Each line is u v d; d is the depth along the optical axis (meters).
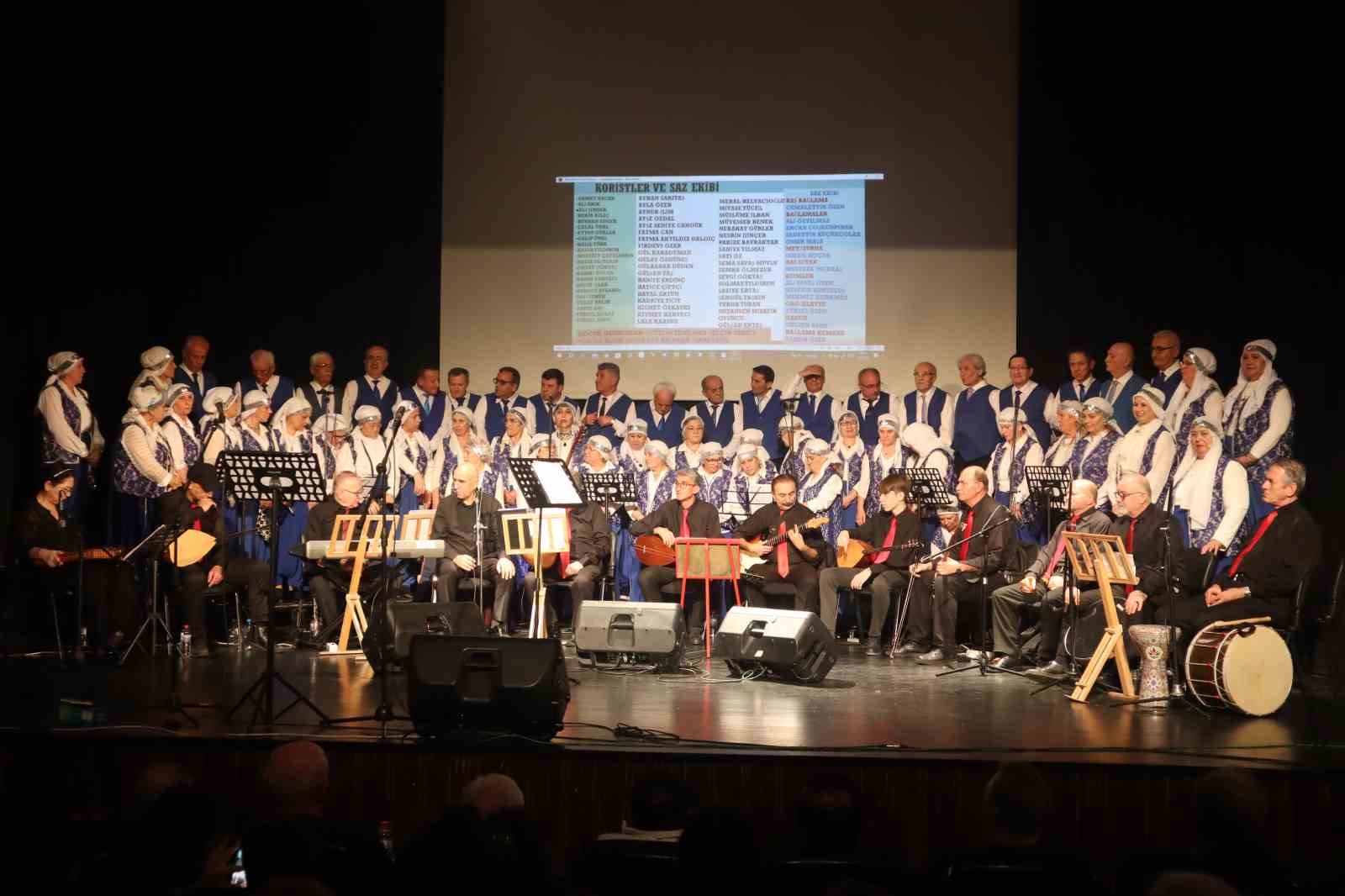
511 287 10.30
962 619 8.32
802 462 9.19
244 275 10.18
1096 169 9.71
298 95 10.20
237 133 10.15
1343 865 4.30
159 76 9.76
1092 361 9.26
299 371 10.20
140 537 8.27
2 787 4.41
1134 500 6.46
